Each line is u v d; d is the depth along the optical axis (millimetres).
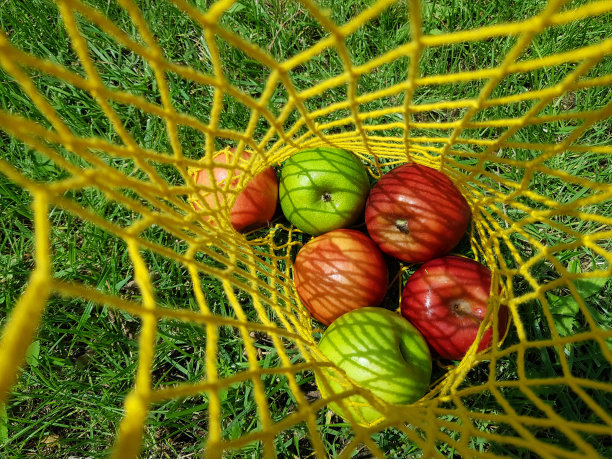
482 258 391
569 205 222
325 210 343
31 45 463
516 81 456
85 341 364
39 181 413
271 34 492
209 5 509
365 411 274
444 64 464
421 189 317
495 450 328
